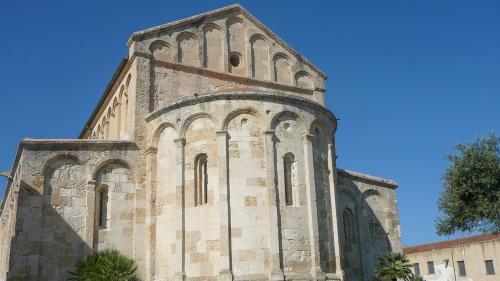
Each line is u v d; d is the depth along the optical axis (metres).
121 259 24.47
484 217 27.61
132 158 27.97
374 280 35.59
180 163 26.14
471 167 27.89
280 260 24.19
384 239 37.28
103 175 27.34
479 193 27.70
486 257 59.66
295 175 26.19
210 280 23.97
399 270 33.62
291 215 25.23
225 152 25.41
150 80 30.00
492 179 27.28
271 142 25.83
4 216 36.19
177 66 31.09
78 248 25.91
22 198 25.42
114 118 35.72
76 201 26.47
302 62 35.94
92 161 27.19
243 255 24.08
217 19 33.53
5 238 33.81
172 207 26.08
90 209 26.50
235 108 26.12
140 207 27.33
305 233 25.34
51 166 26.47
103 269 23.64
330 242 26.47
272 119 26.22
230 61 33.53
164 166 27.12
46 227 25.55
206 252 24.45
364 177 37.19
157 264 26.08
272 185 25.17
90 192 26.73
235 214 24.61
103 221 26.88
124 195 27.39
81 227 26.22
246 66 33.59
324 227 26.38
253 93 26.30
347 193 36.00
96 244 26.31
